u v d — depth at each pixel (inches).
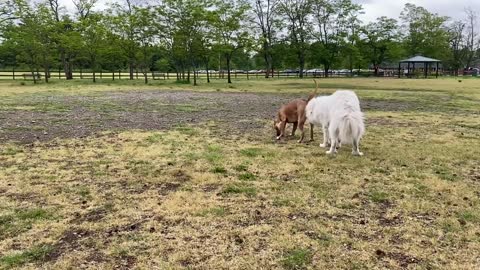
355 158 258.4
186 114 476.4
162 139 319.0
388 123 412.2
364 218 162.2
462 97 745.6
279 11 1915.6
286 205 176.1
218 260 128.0
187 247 136.8
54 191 193.0
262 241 141.1
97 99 661.9
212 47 1197.1
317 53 1955.0
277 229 150.9
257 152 275.3
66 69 1435.8
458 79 1663.4
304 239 142.5
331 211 169.3
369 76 2069.4
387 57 2154.3
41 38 1189.7
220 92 855.7
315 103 288.4
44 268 123.0
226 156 263.1
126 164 243.3
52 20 1237.1
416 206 174.7
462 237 143.9
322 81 1459.2
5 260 127.0
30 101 618.5
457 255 131.1
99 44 1321.4
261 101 647.1
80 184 204.2
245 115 471.2
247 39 1245.7
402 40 2331.4
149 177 217.0
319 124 293.7
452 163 248.8
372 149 285.3
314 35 1959.9
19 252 132.6
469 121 430.3
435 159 257.9
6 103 585.3
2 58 1672.0
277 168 235.1
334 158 258.1
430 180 211.9
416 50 2363.4
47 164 242.2
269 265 124.9
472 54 2736.2
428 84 1226.0
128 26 1246.9
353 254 131.7
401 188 199.2
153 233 147.6
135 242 140.3
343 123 255.6
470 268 123.1
